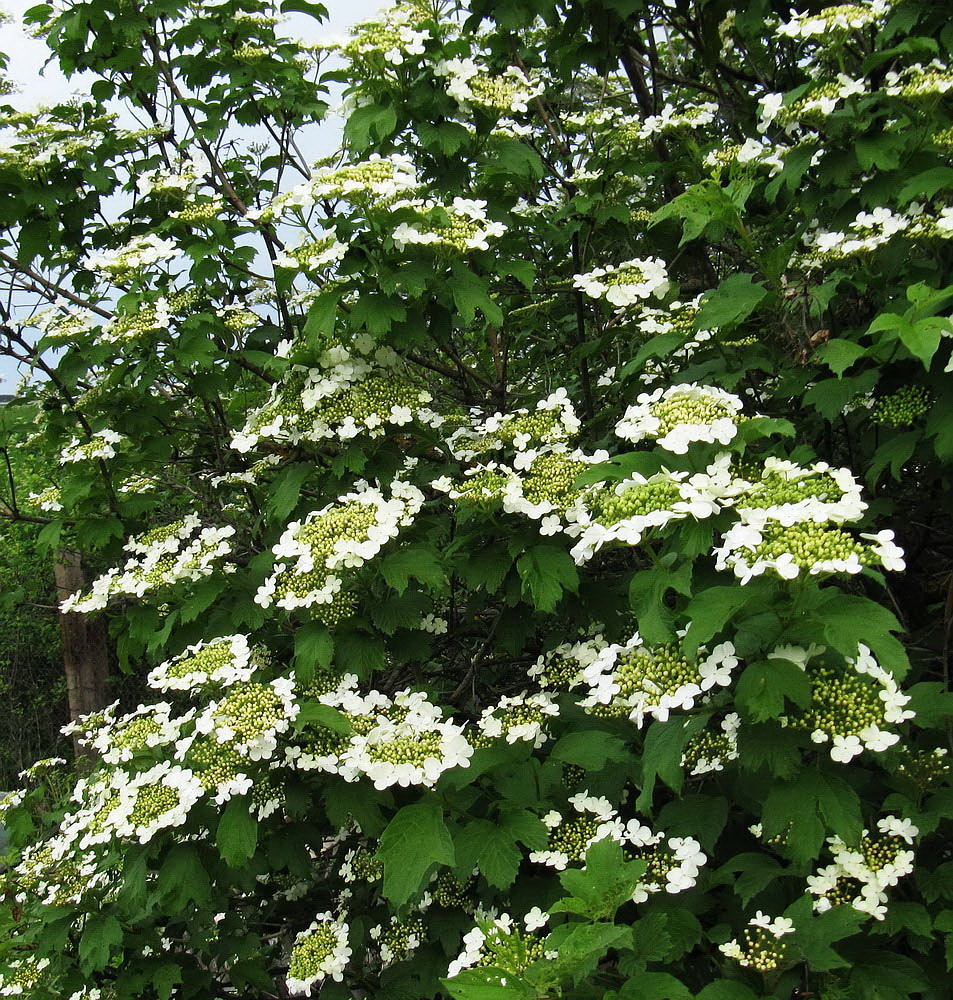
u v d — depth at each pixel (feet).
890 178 12.31
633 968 8.21
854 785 9.57
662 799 11.73
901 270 12.61
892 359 10.96
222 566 14.57
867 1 13.24
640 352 12.59
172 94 19.39
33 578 36.63
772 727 8.33
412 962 12.48
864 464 13.38
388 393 13.58
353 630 12.27
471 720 15.34
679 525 8.93
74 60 19.58
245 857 10.60
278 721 10.53
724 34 19.31
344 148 16.99
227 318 18.11
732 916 9.63
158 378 17.80
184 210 17.20
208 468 20.34
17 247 20.13
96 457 16.89
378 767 9.98
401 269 12.79
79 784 14.92
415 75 14.71
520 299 19.29
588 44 17.62
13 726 42.32
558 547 11.73
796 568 7.37
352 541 11.10
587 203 16.12
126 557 18.76
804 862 7.88
